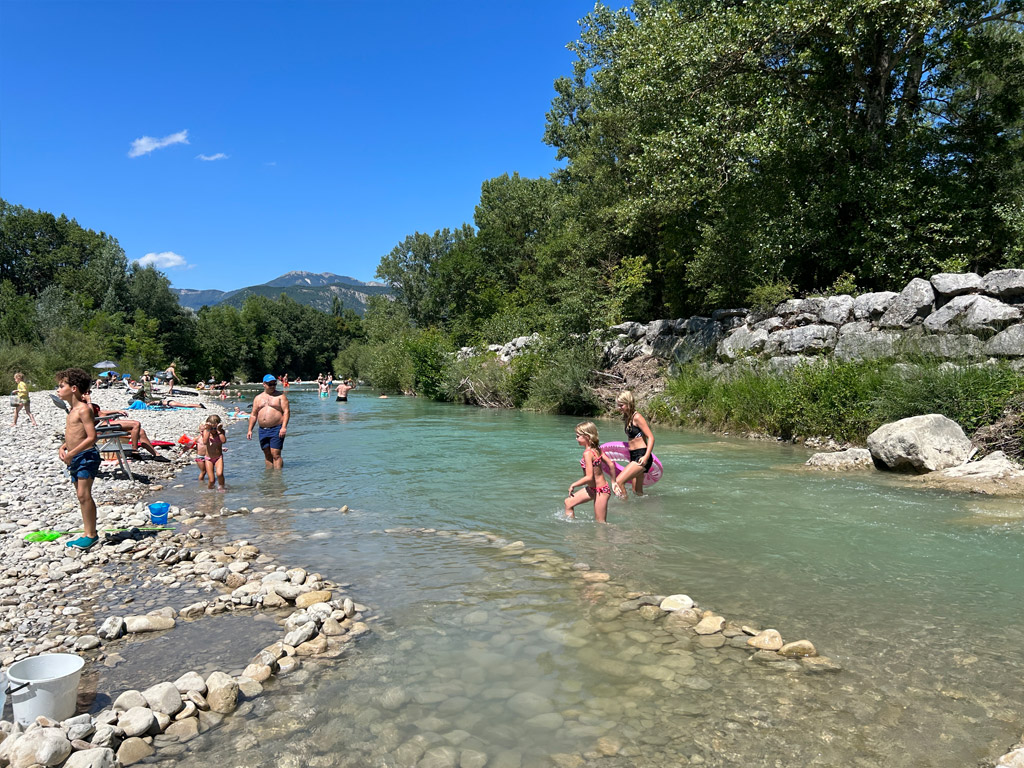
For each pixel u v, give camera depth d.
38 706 3.23
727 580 5.46
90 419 6.78
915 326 13.24
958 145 17.27
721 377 16.70
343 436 16.45
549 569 5.81
